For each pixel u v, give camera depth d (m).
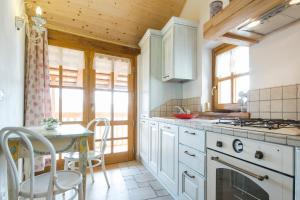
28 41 2.37
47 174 1.42
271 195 0.91
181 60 2.58
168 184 2.05
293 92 1.43
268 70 1.64
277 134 0.87
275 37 1.58
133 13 2.84
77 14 2.65
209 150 1.37
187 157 1.66
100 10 2.68
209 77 2.59
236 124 1.28
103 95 3.06
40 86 2.40
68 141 1.45
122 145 3.23
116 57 3.17
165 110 2.92
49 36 2.61
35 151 1.34
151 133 2.63
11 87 1.58
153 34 2.88
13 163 1.08
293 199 0.80
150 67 2.86
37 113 2.37
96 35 3.01
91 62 2.95
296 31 1.42
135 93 3.32
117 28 2.99
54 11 2.54
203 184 1.43
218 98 2.49
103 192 2.09
